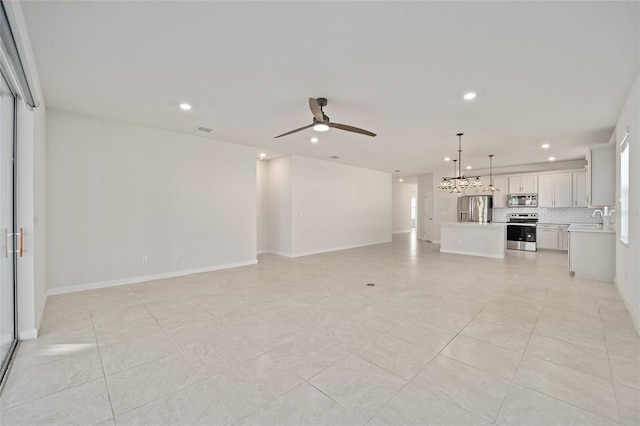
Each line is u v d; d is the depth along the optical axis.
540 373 2.07
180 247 5.08
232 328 2.85
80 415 1.68
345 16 2.03
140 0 1.88
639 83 2.80
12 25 1.63
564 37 2.25
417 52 2.49
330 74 2.89
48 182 3.84
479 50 2.45
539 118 4.13
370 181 9.34
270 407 1.74
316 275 5.10
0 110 2.31
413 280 4.73
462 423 1.60
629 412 1.67
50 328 2.85
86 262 4.16
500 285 4.42
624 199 3.76
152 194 4.75
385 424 1.60
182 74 2.90
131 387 1.93
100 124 4.25
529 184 8.09
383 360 2.26
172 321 3.02
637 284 2.89
